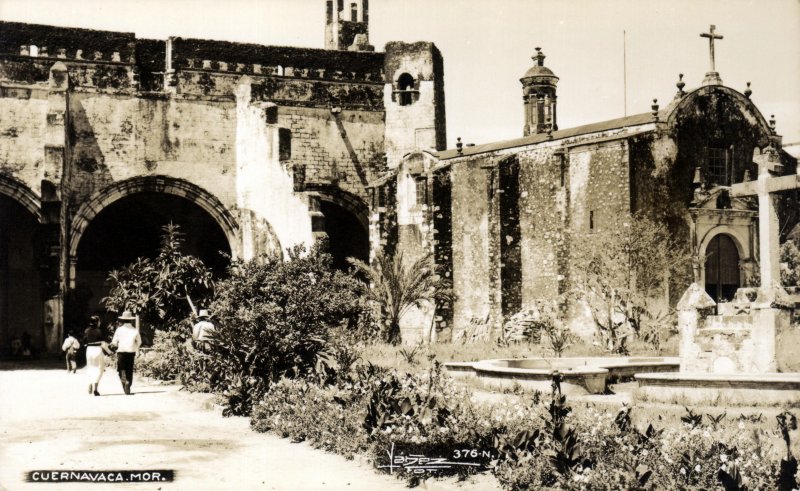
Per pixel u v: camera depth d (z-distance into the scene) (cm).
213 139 4128
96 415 1739
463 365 2239
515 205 4003
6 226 4050
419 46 4562
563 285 3744
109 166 3972
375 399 1316
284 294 2097
